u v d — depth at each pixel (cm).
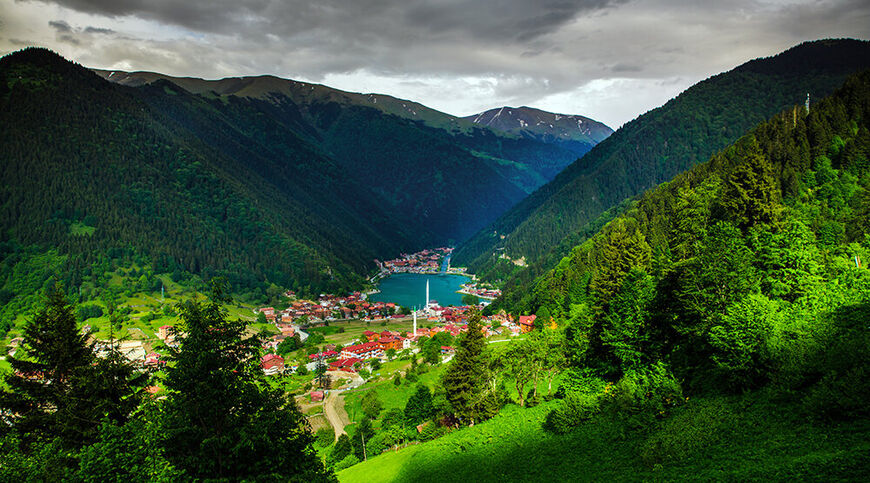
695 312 4628
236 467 2620
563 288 14700
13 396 3114
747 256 4516
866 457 2495
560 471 4172
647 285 5403
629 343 5184
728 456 3192
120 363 3425
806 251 4753
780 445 3052
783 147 11956
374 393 11219
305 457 2911
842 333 3562
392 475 5566
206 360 2644
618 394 4681
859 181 9756
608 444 4312
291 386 13462
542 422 5525
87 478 2372
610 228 16400
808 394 3359
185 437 2584
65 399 3145
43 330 3275
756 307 3841
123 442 2520
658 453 3588
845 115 11844
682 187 14525
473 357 6738
